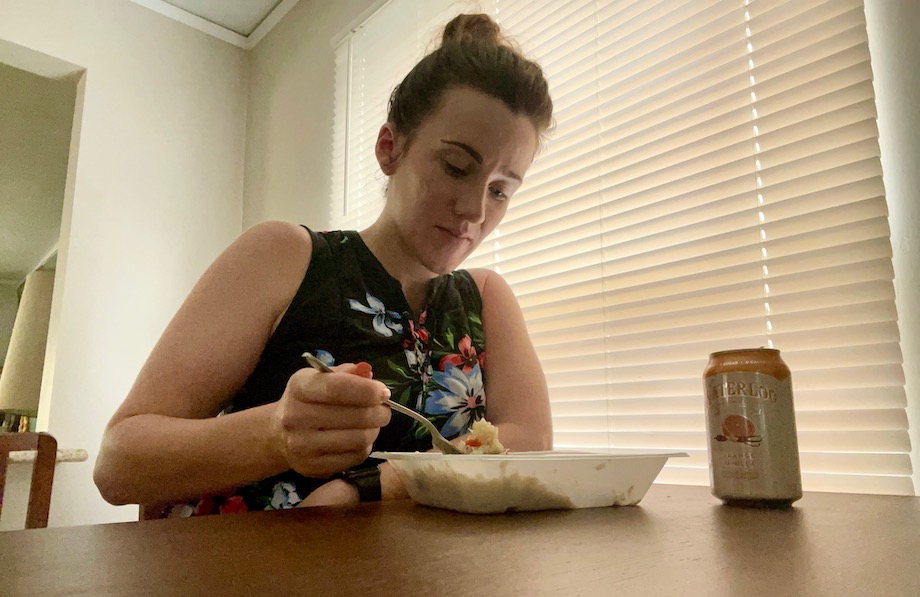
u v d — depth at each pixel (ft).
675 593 0.94
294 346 2.71
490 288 3.48
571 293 4.76
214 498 2.51
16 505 5.78
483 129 2.70
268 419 2.02
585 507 1.89
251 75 8.57
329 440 1.90
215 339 2.43
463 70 2.74
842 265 3.30
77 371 6.47
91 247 6.78
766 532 1.49
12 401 8.43
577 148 4.84
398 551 1.24
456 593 0.93
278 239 2.77
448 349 3.09
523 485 1.75
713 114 4.02
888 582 1.01
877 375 3.14
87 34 7.13
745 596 0.92
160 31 7.79
